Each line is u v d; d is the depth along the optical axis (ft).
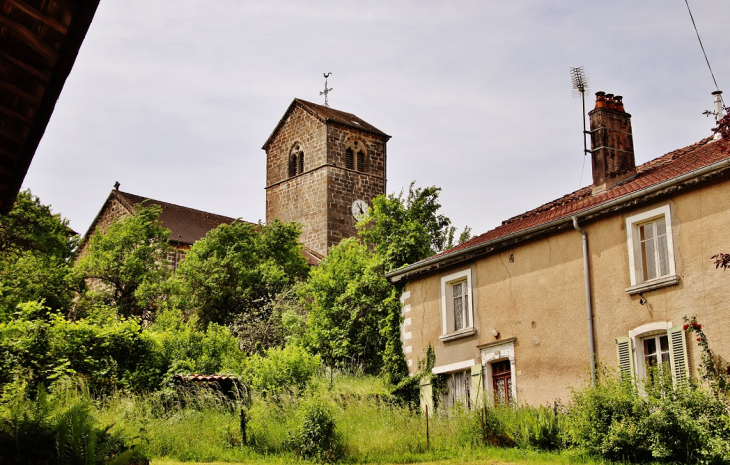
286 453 56.65
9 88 22.35
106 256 132.57
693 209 54.19
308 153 191.42
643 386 51.60
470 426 58.54
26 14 20.30
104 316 111.14
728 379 48.98
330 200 185.98
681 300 53.83
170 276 134.21
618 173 67.51
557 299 62.18
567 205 70.23
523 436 55.57
